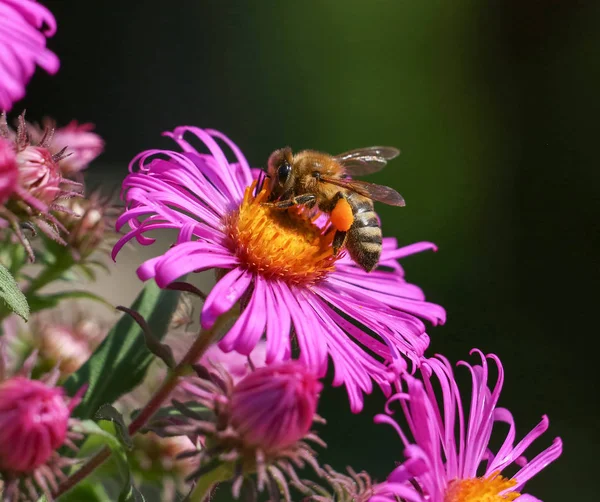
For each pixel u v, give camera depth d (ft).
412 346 0.75
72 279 0.79
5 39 0.70
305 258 0.76
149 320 0.76
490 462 0.74
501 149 1.47
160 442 0.79
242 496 0.69
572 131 1.46
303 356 0.71
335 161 0.81
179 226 0.73
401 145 1.48
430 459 0.70
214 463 0.69
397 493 0.68
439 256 1.36
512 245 1.38
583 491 1.11
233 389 0.69
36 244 0.79
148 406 0.73
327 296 0.76
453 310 1.31
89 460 0.73
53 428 0.68
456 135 1.49
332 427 1.09
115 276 1.01
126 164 1.46
